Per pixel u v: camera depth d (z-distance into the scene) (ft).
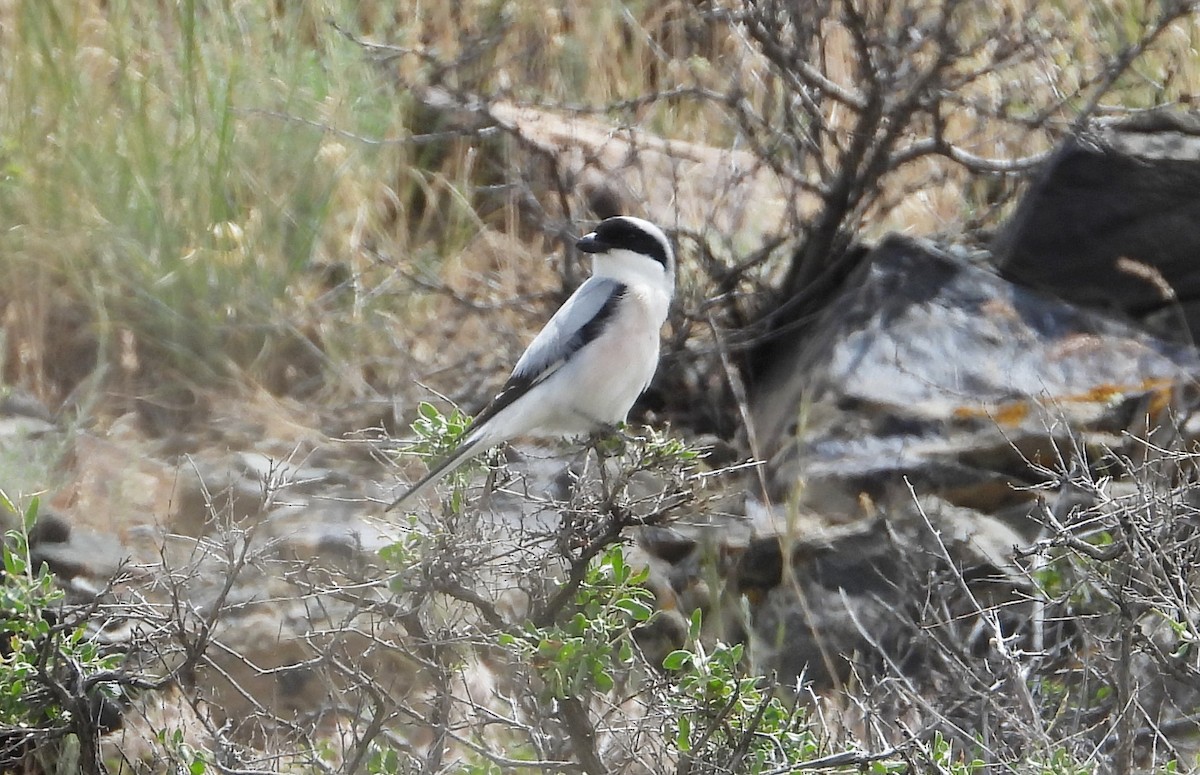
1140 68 47.14
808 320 40.47
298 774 24.73
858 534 32.04
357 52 48.14
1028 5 43.73
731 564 32.30
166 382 40.78
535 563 23.02
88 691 23.13
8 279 41.11
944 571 30.53
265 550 25.32
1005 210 44.06
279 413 39.91
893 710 26.30
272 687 27.91
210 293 42.29
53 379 40.86
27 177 42.50
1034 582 26.12
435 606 23.98
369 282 44.45
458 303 43.29
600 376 30.35
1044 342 36.88
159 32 48.14
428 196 47.52
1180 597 24.00
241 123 45.29
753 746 21.44
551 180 45.11
